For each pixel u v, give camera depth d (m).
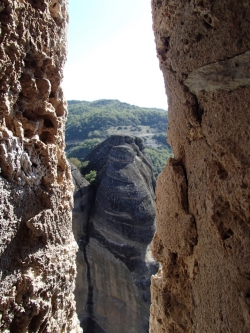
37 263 3.39
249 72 2.25
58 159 4.16
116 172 15.71
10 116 3.28
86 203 16.08
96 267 15.38
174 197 3.34
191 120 2.96
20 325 3.12
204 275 2.85
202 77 2.74
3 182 3.07
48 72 3.95
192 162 3.07
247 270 2.25
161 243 3.88
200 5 2.58
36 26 3.49
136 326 14.62
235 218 2.43
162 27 3.32
